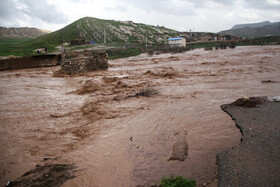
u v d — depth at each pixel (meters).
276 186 4.68
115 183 5.58
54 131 9.01
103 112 11.24
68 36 114.69
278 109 9.73
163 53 68.06
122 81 20.22
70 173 6.02
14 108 12.41
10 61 33.75
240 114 9.80
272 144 6.60
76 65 28.59
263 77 18.95
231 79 18.80
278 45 74.38
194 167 6.12
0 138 8.40
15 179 5.74
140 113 10.91
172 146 7.38
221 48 71.12
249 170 5.43
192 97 13.48
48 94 15.98
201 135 8.12
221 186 5.07
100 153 7.12
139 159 6.67
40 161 6.68
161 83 18.52
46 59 38.94
